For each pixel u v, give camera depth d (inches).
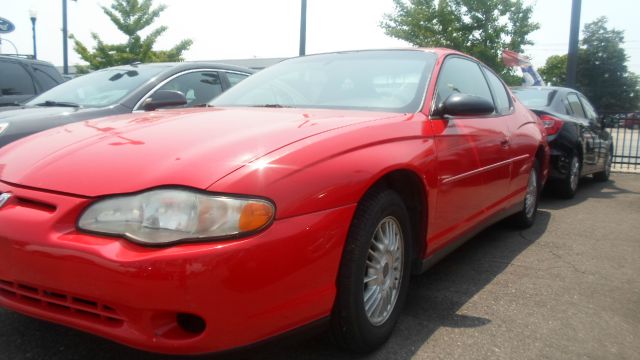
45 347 101.9
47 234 82.0
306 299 86.2
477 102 124.1
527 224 210.1
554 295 139.0
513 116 183.6
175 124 106.3
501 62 559.2
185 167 82.5
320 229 86.7
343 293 94.6
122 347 99.5
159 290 75.2
